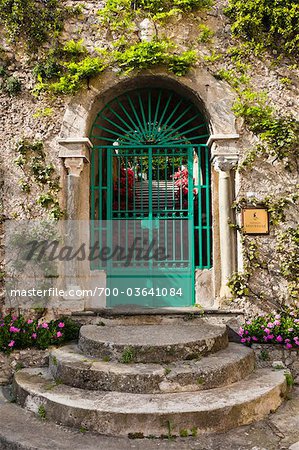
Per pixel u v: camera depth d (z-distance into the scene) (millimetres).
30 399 4238
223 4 6188
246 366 4617
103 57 6129
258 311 5730
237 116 5984
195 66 6094
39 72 6047
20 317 5637
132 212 6582
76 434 3766
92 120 6340
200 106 6273
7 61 6125
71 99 6086
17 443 3607
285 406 4359
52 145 6047
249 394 4078
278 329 5359
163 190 7668
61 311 5793
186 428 3719
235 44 6117
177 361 4430
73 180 5973
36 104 6074
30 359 5273
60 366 4488
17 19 6055
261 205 5879
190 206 6465
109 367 4293
